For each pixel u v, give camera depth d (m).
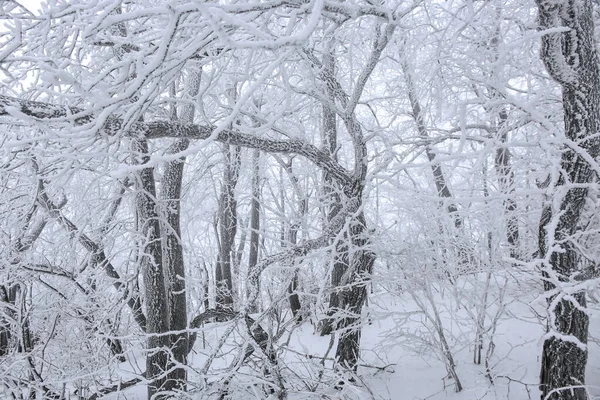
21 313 6.46
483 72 5.39
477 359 6.51
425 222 6.15
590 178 4.30
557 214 3.87
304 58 4.98
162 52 2.57
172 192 7.23
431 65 6.01
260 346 4.91
